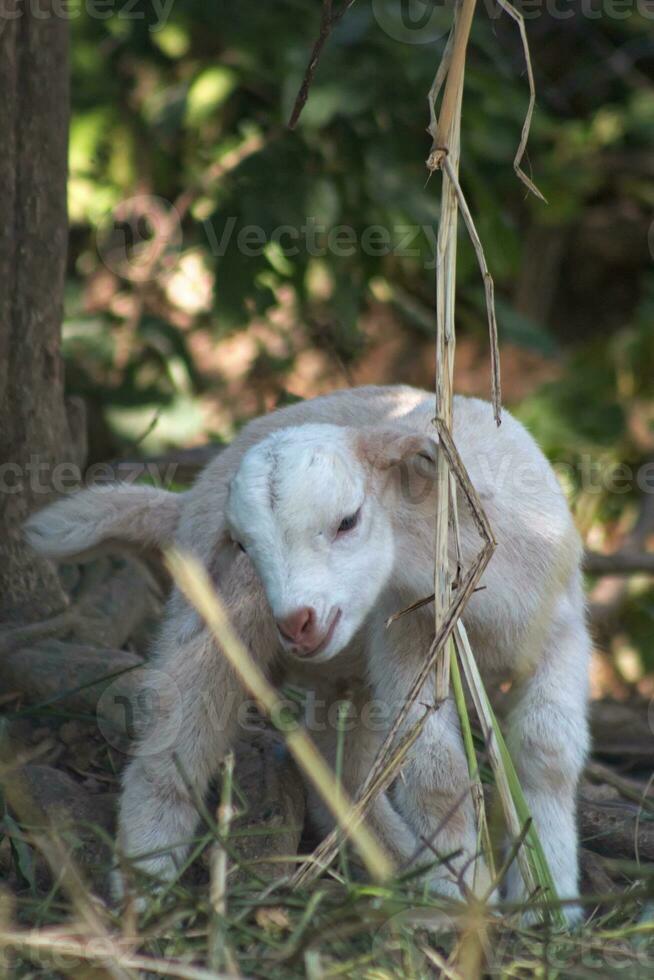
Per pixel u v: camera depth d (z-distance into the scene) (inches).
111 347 553.6
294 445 295.3
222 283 520.7
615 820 346.3
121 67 570.9
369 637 328.8
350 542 294.0
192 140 559.2
